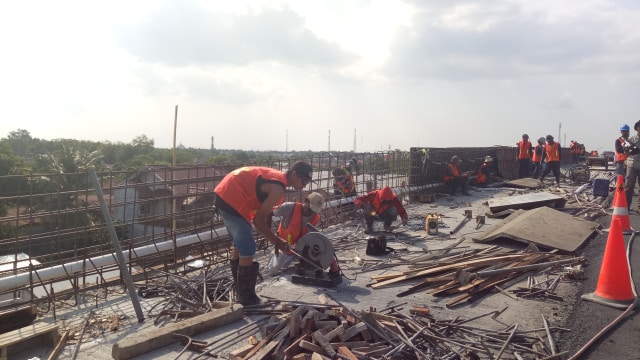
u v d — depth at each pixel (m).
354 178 12.88
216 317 4.74
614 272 5.50
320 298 5.17
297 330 4.10
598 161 25.09
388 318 4.62
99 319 5.12
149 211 7.40
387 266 7.20
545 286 6.09
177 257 7.45
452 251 8.07
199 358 4.12
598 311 5.25
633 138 11.14
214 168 8.40
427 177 17.09
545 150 20.12
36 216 5.65
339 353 3.74
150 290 5.98
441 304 5.50
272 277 6.58
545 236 8.23
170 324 4.86
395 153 15.42
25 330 4.36
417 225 10.91
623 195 6.31
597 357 4.15
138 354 4.16
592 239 8.76
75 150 34.28
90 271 6.12
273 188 5.15
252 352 3.88
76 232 6.01
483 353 4.17
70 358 4.15
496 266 6.71
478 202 15.34
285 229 6.58
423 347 4.25
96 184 5.29
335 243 8.92
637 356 4.17
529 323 4.90
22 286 5.47
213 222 7.74
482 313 5.20
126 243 6.70
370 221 9.96
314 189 11.22
